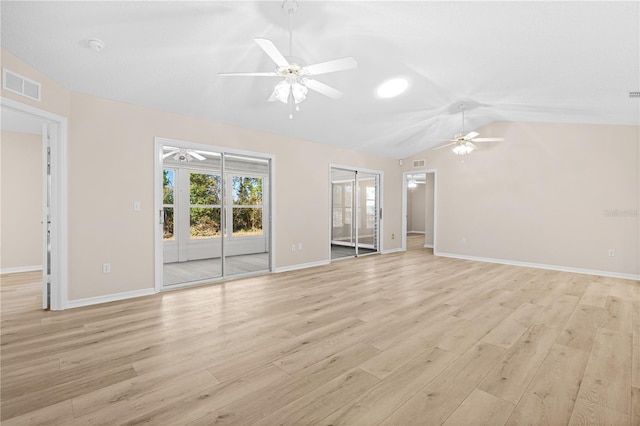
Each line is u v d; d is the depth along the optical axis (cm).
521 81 378
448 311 322
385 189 737
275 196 517
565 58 309
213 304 346
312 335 263
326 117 478
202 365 213
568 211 537
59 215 324
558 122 543
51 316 306
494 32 278
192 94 368
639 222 482
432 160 710
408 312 319
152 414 163
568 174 537
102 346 241
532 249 572
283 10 244
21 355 226
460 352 233
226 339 255
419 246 867
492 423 156
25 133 523
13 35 246
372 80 379
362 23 266
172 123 406
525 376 200
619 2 222
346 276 487
